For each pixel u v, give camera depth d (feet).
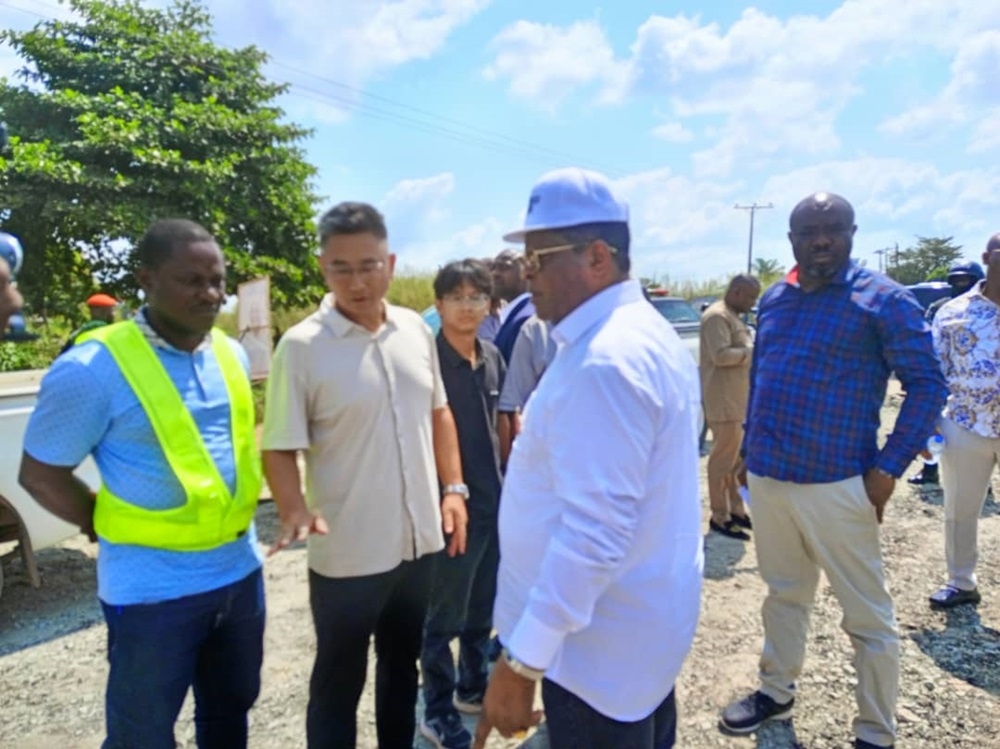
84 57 42.01
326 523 6.91
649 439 4.61
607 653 4.97
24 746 9.13
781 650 9.04
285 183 45.21
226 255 39.63
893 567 14.29
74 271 41.16
